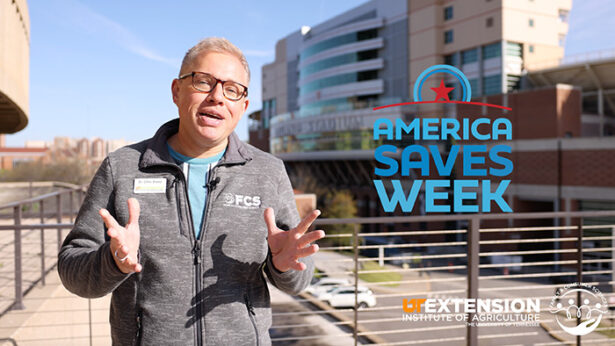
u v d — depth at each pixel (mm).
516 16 37062
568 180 27406
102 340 3525
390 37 45000
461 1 39469
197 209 1318
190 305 1229
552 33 38562
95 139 69438
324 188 46469
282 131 53312
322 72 51406
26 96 11398
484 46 38188
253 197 1347
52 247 6328
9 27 8672
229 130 1326
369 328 13656
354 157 41062
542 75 37188
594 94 39719
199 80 1256
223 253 1271
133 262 1054
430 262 26422
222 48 1290
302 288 1323
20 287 3902
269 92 73625
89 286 1131
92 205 1288
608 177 25531
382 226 38312
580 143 26922
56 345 3377
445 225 33062
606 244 25109
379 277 20438
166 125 1395
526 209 30109
